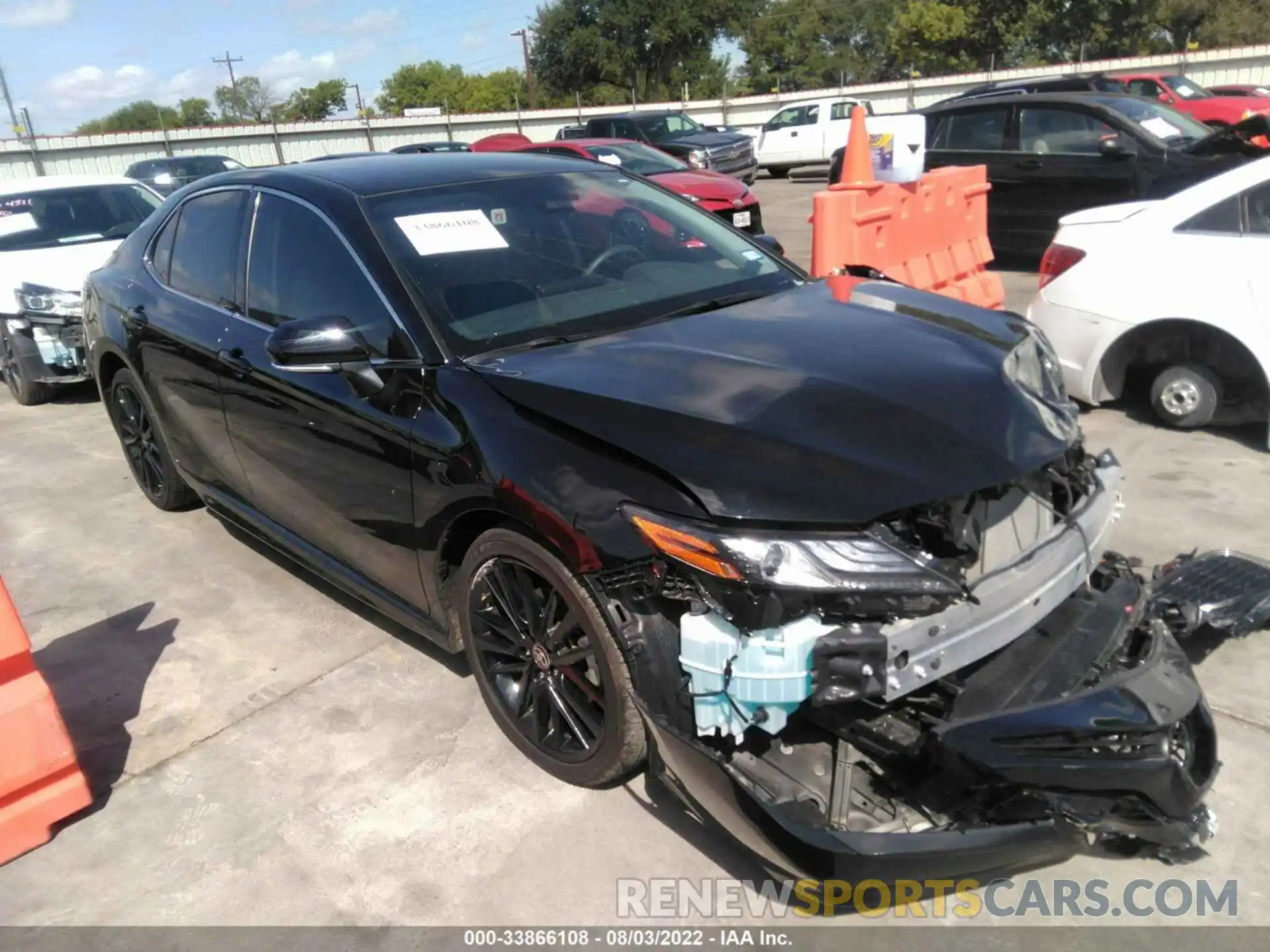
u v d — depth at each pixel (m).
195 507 5.14
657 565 2.22
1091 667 2.34
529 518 2.47
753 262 3.61
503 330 2.96
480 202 3.44
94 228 7.79
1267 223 4.75
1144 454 4.95
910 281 6.32
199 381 3.87
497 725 3.03
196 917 2.46
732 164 17.84
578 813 2.72
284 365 2.83
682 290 3.29
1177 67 27.77
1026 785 2.11
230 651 3.71
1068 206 9.13
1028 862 2.25
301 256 3.40
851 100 21.61
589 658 2.56
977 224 7.37
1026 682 2.28
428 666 3.51
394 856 2.61
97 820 2.84
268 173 3.79
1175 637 3.01
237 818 2.80
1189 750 2.37
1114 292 5.14
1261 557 3.79
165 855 2.68
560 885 2.48
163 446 4.66
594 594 2.39
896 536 2.17
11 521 5.13
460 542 2.89
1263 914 2.28
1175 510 4.27
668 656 2.31
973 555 2.29
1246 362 4.85
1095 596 2.61
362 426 3.00
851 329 2.85
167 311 4.12
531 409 2.57
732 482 2.17
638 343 2.83
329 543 3.52
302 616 3.95
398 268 3.07
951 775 2.16
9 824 2.69
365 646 3.68
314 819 2.77
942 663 2.13
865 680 2.05
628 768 2.61
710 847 2.57
